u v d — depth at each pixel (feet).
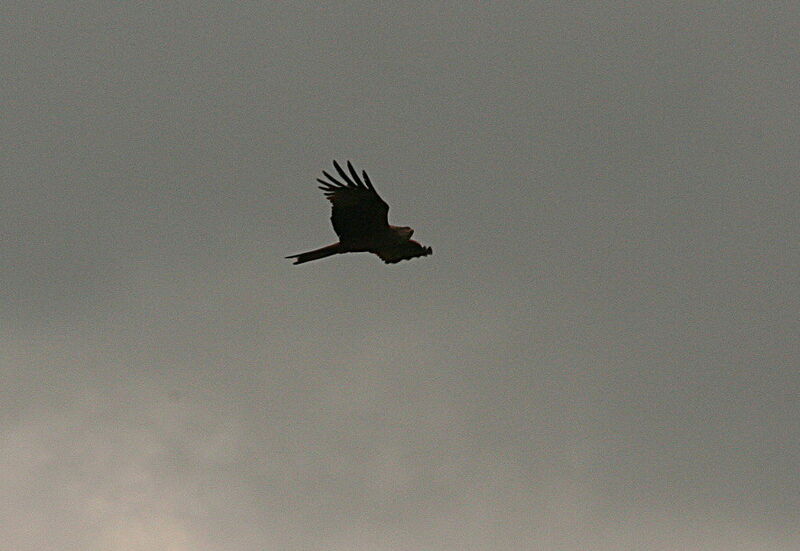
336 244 94.58
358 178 91.71
